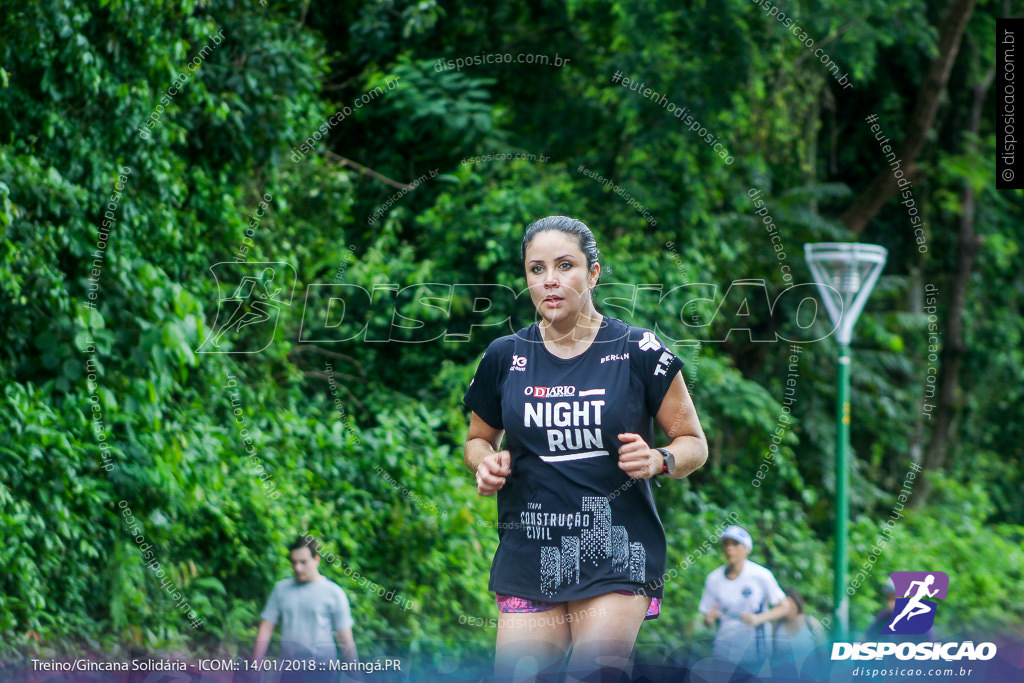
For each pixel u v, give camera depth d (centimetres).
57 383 487
